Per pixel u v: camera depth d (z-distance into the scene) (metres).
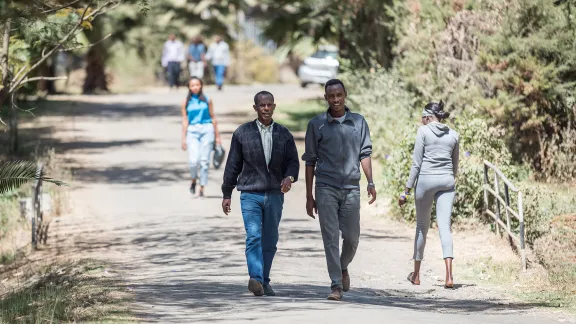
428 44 47.50
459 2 46.34
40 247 32.56
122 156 55.34
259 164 21.52
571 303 23.91
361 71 57.19
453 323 18.08
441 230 26.02
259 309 19.19
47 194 41.03
